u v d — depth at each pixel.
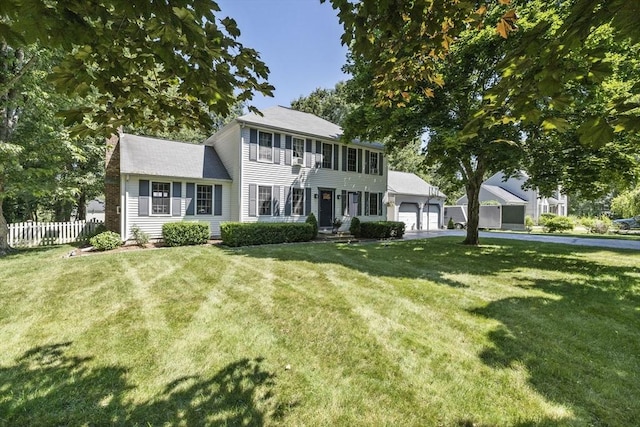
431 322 3.74
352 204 16.16
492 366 2.79
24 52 8.48
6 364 2.74
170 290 5.03
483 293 4.91
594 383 2.54
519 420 2.12
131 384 2.47
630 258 8.32
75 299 4.55
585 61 1.83
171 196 11.84
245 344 3.17
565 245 11.24
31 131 9.27
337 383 2.53
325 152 15.14
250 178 12.72
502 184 28.64
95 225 12.44
